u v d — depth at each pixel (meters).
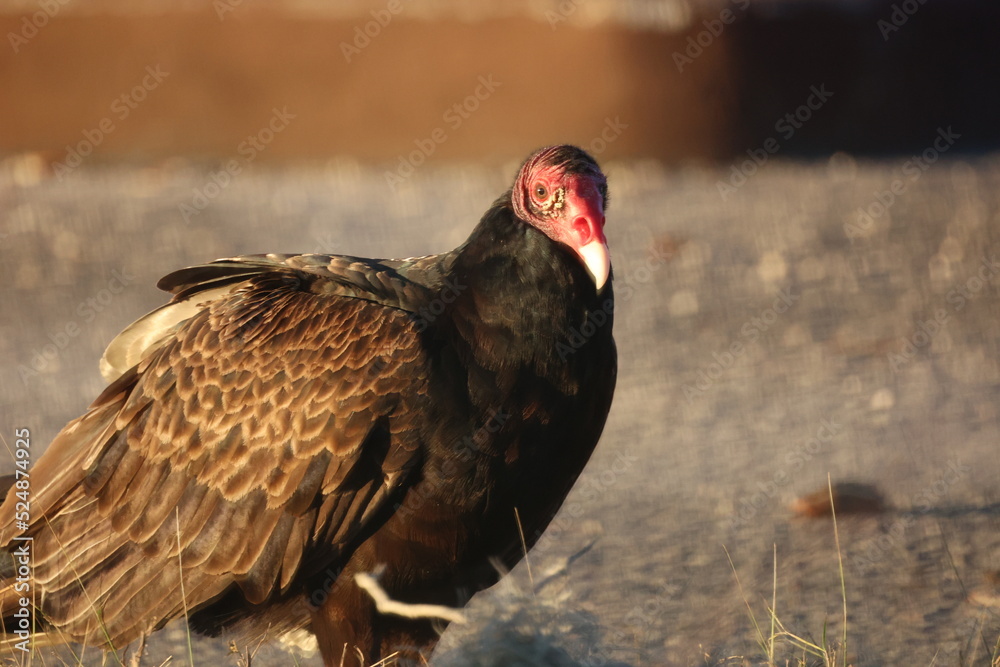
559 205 9.12
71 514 9.45
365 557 8.93
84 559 9.27
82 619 9.23
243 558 8.94
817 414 19.17
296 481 8.84
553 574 10.24
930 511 14.51
